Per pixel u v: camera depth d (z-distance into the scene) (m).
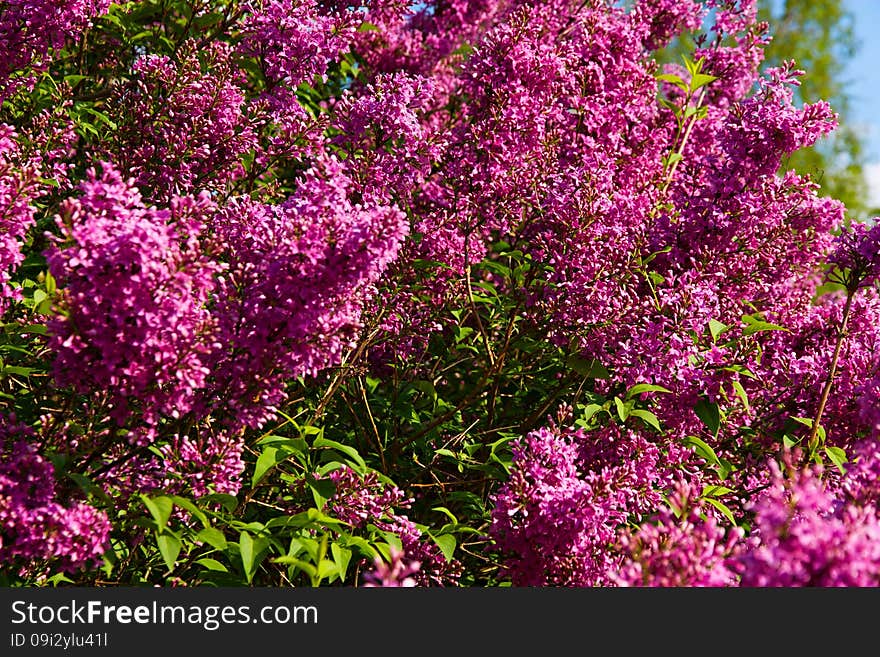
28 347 4.57
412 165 5.50
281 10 5.39
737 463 5.41
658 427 4.45
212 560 3.80
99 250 3.17
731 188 5.71
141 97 5.39
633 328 5.02
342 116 5.39
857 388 4.52
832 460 4.37
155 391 3.39
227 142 5.34
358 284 3.75
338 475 4.19
